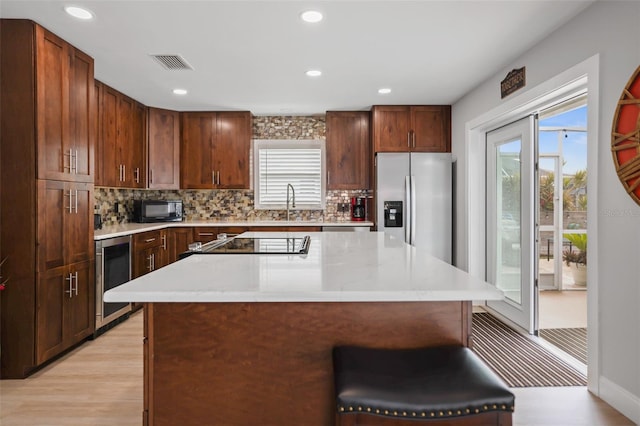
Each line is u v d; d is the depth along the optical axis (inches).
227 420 55.3
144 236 164.4
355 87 163.6
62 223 113.0
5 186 102.9
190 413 55.1
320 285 49.7
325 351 55.7
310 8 97.7
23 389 98.0
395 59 132.1
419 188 185.2
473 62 134.5
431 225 185.0
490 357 118.2
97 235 134.0
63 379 103.5
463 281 52.3
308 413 55.7
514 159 147.9
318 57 130.2
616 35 87.0
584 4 95.2
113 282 139.9
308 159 220.2
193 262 67.4
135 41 116.3
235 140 204.4
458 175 183.8
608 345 90.0
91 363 113.6
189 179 203.8
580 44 99.5
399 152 191.8
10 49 102.6
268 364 55.4
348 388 42.8
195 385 55.2
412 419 41.0
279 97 178.4
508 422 42.4
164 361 55.1
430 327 55.9
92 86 127.5
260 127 218.5
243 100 183.6
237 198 219.8
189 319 54.9
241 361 55.3
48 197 107.3
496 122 153.6
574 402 91.2
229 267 62.4
